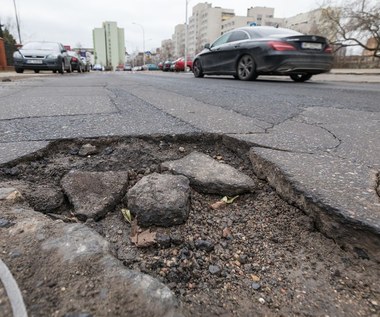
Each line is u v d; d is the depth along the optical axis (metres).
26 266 0.88
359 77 11.80
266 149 1.76
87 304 0.77
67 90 5.12
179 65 25.98
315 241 1.11
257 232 1.18
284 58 7.04
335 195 1.21
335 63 25.19
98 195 1.34
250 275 0.98
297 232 1.17
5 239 0.98
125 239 1.13
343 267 1.00
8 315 0.73
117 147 1.88
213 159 1.72
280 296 0.90
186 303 0.87
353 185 1.31
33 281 0.83
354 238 1.04
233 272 1.00
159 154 1.83
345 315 0.84
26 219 1.10
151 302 0.78
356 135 2.18
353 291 0.91
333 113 3.05
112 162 1.70
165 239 1.12
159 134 2.03
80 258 0.91
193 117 2.66
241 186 1.41
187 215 1.25
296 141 1.96
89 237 1.01
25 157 1.64
